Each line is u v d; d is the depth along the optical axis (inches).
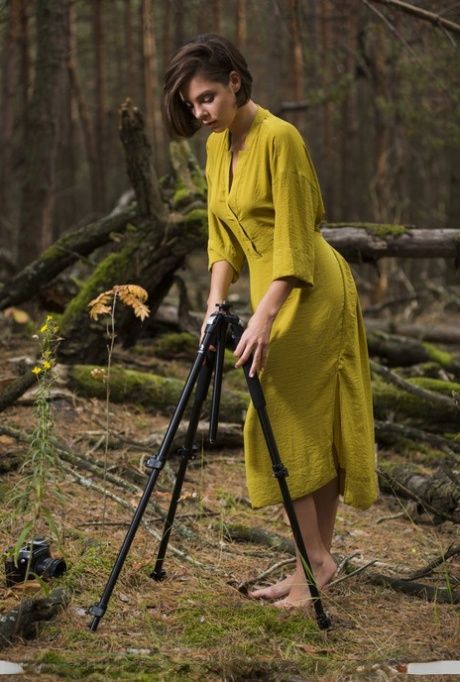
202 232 232.7
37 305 282.7
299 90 505.7
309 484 129.1
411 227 240.4
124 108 222.2
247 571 148.1
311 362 127.9
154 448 199.2
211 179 132.7
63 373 221.6
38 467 126.9
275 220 123.3
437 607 136.0
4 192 588.7
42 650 115.1
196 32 455.8
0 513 155.7
